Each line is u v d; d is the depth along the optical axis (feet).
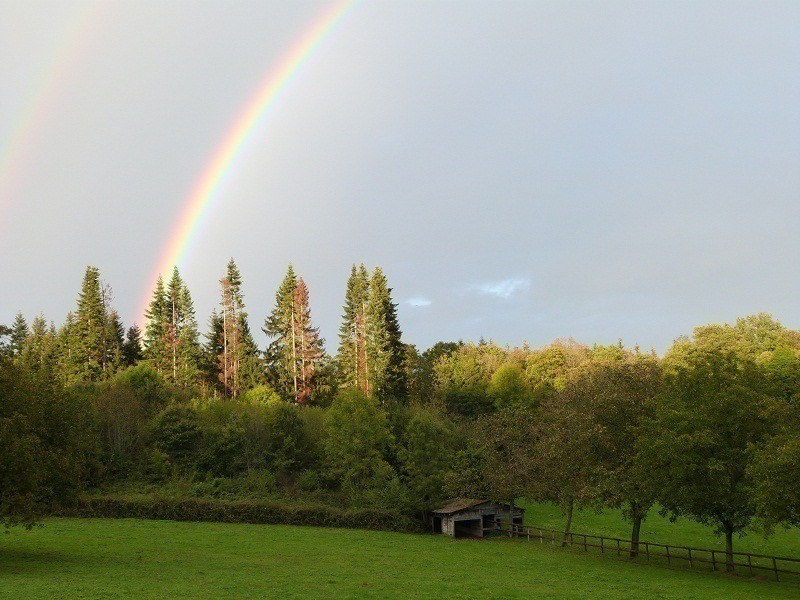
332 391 382.63
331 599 96.27
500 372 395.75
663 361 384.88
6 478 108.37
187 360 385.50
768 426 130.72
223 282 408.26
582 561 150.61
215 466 245.45
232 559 138.31
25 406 115.75
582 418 160.45
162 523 193.16
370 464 233.14
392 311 365.20
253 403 308.40
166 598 89.25
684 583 117.70
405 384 355.77
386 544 176.76
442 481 220.64
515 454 210.38
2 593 86.69
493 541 193.88
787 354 326.85
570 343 508.94
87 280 387.55
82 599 84.94
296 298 386.73
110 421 246.68
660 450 131.23
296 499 230.48
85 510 197.77
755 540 187.21
